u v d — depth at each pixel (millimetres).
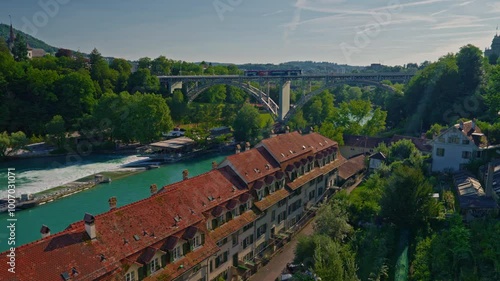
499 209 47219
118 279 31344
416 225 49844
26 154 108000
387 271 42469
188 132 129500
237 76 168750
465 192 53000
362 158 88688
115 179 93312
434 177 65188
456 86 111250
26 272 27031
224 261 44844
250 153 55969
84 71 148000
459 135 68188
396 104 132875
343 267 38312
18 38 168500
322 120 148750
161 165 107375
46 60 153125
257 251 51625
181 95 160625
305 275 39906
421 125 111812
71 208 74188
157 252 34906
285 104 165000
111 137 124438
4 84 124125
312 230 59312
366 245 47438
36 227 65312
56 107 130125
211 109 142875
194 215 40688
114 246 32812
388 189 51344
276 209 55344
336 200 56938
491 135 73688
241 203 47938
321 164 69625
